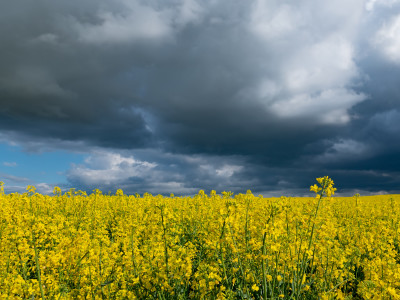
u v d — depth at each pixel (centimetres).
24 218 509
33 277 662
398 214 1302
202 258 700
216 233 580
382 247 683
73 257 541
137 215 849
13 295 502
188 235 908
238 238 577
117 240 777
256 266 564
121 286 573
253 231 530
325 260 605
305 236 577
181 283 557
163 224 544
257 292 544
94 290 556
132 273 595
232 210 519
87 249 589
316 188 546
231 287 537
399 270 524
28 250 518
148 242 709
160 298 511
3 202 773
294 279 523
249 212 602
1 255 589
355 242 882
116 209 1334
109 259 647
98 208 1342
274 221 493
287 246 578
